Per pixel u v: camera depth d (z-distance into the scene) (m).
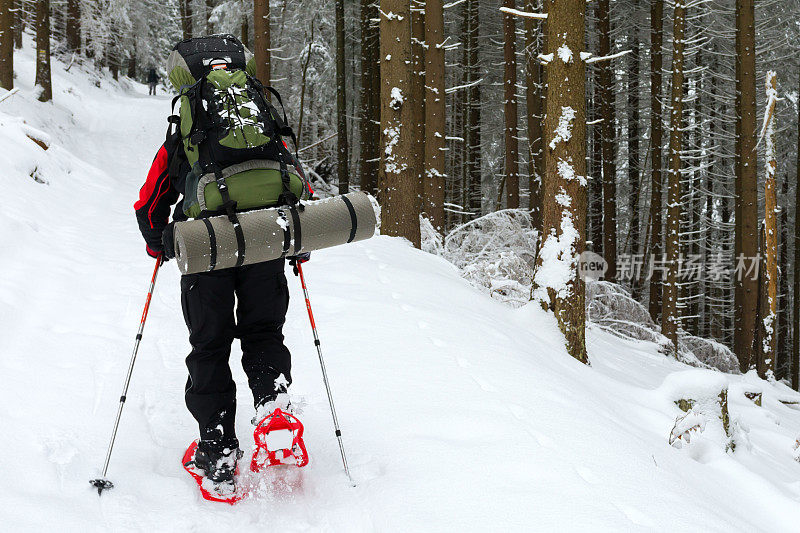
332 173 25.52
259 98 2.90
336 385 4.04
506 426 3.48
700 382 5.21
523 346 5.36
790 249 27.77
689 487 3.29
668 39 20.75
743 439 5.25
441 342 4.86
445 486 2.89
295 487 2.96
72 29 34.25
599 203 20.67
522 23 21.17
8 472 2.76
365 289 6.23
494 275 9.92
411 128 9.59
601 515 2.68
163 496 2.80
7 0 18.67
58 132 19.02
